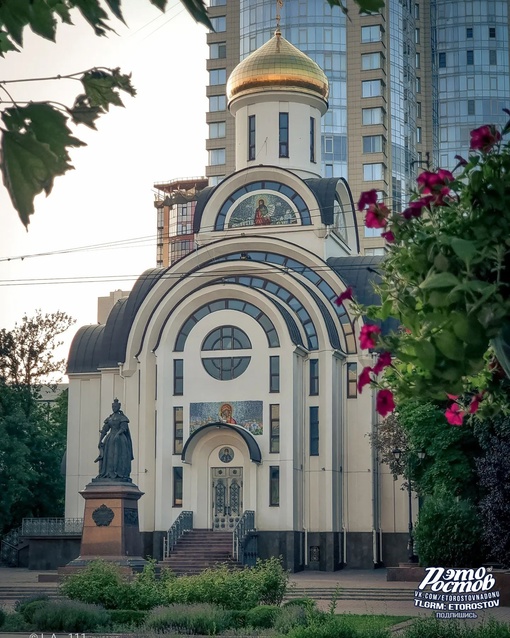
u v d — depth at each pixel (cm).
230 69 10194
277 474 5306
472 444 4356
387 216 963
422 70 10731
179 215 12469
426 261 891
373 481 5509
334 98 9725
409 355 916
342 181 6047
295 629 2389
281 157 6062
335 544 5384
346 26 9762
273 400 5356
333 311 5622
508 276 853
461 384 912
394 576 4509
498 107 10719
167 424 5472
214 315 5494
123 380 5912
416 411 4353
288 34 9788
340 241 6047
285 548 5222
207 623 2733
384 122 9756
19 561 5984
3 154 461
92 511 4359
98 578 3250
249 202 5916
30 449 6444
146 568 3366
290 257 5722
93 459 5966
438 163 10681
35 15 471
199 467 5419
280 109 6094
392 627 2970
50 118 464
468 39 10775
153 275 6228
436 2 10862
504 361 851
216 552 5125
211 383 5453
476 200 883
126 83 481
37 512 6788
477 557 4200
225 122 10206
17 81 472
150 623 2778
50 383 6975
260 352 5403
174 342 5544
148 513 5522
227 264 5591
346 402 5603
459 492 4388
